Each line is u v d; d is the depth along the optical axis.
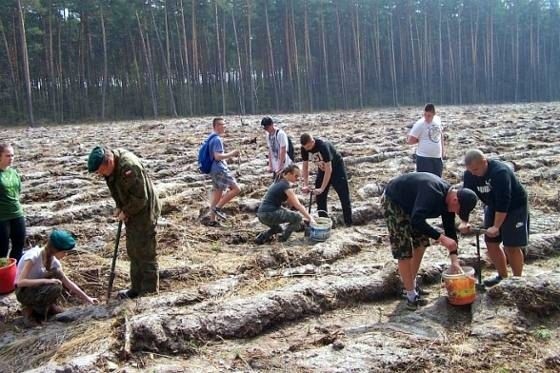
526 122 23.16
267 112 50.06
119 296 5.98
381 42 61.78
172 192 10.70
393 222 5.39
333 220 8.48
